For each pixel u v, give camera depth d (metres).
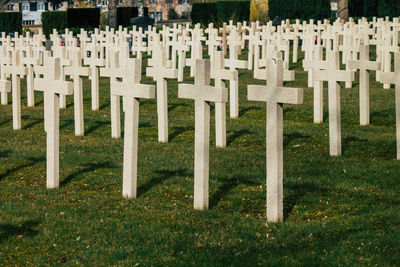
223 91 8.52
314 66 13.11
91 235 8.09
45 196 9.91
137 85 9.30
